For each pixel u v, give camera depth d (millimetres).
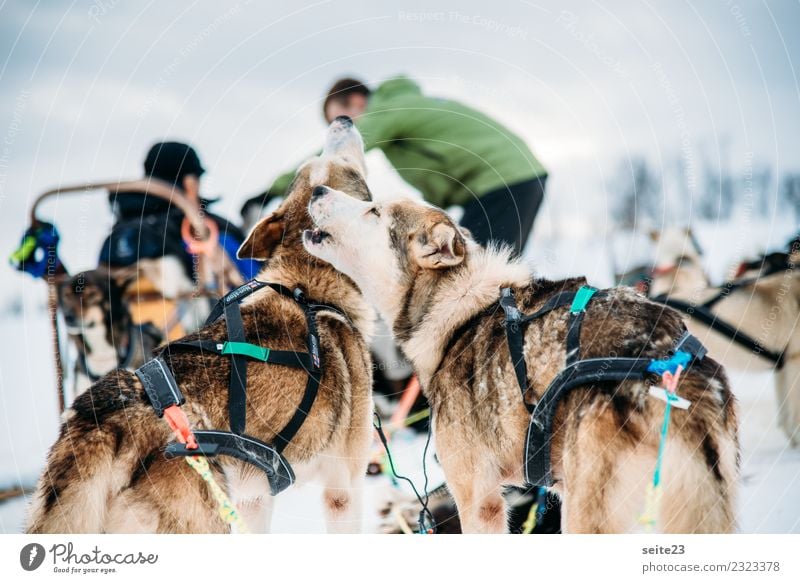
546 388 2393
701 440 2158
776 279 3578
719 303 3621
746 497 3152
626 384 2225
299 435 2535
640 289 3646
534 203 3568
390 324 2891
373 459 3428
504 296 2561
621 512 2223
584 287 2469
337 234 2842
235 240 3787
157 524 2270
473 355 2609
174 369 2361
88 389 2316
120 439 2236
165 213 3729
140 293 3613
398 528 3051
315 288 2828
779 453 3475
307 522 3031
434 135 3535
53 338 3561
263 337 2541
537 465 2393
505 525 2652
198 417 2324
